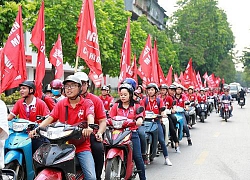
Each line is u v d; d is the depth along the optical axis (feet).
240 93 98.78
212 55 160.25
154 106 25.35
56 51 31.99
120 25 76.07
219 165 27.02
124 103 20.12
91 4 26.07
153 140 24.97
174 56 119.75
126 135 18.92
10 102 51.37
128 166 19.38
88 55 25.90
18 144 17.22
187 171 25.14
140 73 38.91
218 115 73.41
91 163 14.51
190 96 49.57
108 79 136.05
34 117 18.71
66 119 14.67
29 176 17.99
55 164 13.01
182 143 37.04
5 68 24.41
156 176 23.73
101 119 15.98
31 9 37.45
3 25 32.76
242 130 47.75
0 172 11.34
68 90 14.29
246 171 25.17
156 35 117.19
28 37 81.56
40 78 24.62
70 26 51.16
